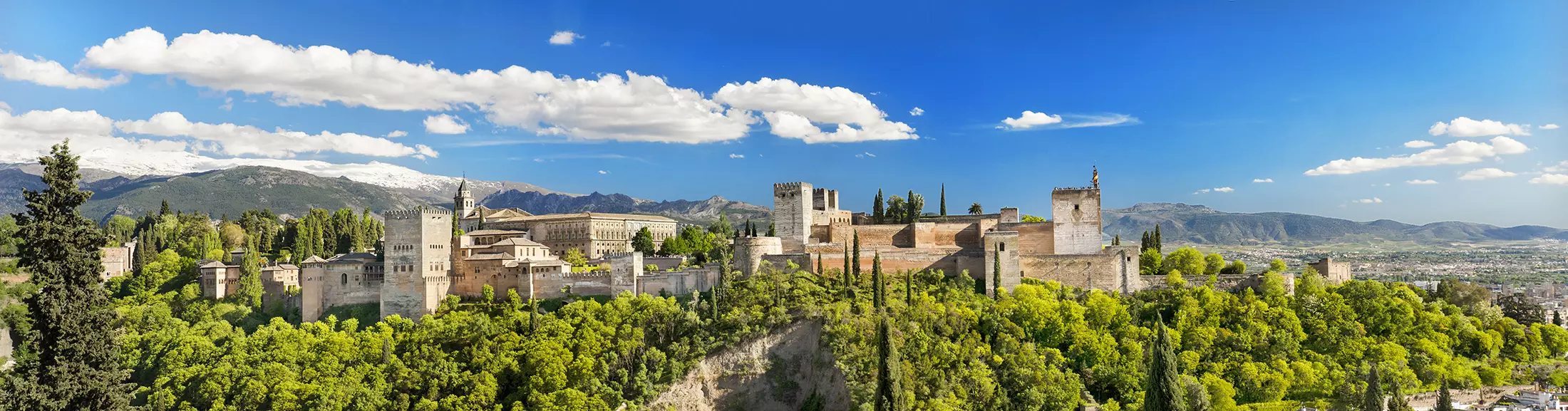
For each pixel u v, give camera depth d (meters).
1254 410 183.12
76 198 100.19
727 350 198.88
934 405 170.00
